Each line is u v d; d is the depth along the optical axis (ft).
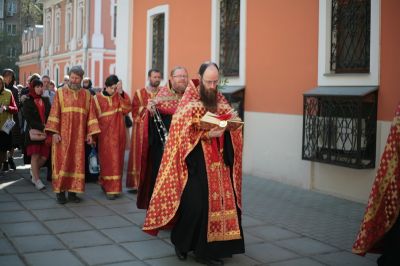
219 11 34.32
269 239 18.75
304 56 27.20
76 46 99.86
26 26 191.01
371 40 23.31
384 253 13.79
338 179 25.38
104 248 17.38
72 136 23.79
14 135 31.24
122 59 48.44
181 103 15.75
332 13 25.73
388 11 22.59
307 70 26.99
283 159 28.66
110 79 25.45
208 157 15.51
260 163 30.42
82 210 22.67
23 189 27.12
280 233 19.51
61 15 111.04
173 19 39.58
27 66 143.95
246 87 31.45
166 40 40.45
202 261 15.98
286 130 28.40
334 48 25.82
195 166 15.49
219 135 15.08
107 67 94.63
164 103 19.67
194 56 36.78
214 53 34.42
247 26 31.24
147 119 19.90
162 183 15.87
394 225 13.33
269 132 29.68
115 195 25.18
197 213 15.31
